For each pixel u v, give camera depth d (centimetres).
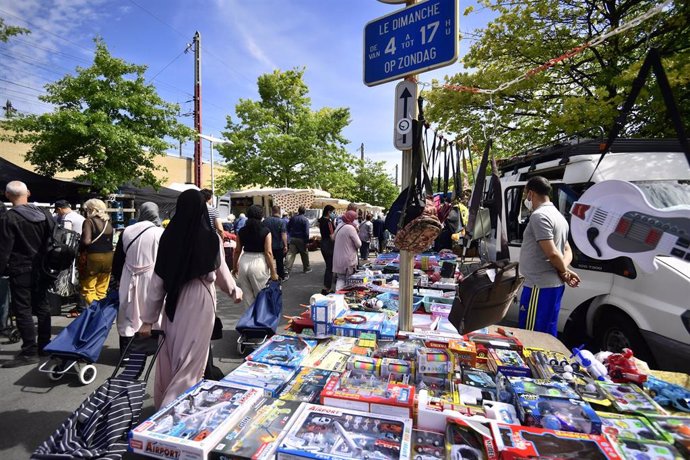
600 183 197
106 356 407
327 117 2127
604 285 361
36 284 386
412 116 272
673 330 297
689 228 168
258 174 1983
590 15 710
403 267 302
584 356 239
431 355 237
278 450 157
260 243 465
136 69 987
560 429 171
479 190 259
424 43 252
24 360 382
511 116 815
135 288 365
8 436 267
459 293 237
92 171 910
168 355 244
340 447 161
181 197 244
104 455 180
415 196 260
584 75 751
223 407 190
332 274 741
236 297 285
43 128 880
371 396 195
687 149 145
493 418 182
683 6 536
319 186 2142
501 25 780
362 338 300
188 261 238
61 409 303
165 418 184
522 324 325
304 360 263
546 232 291
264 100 2155
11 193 371
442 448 166
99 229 519
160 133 1042
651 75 532
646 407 191
